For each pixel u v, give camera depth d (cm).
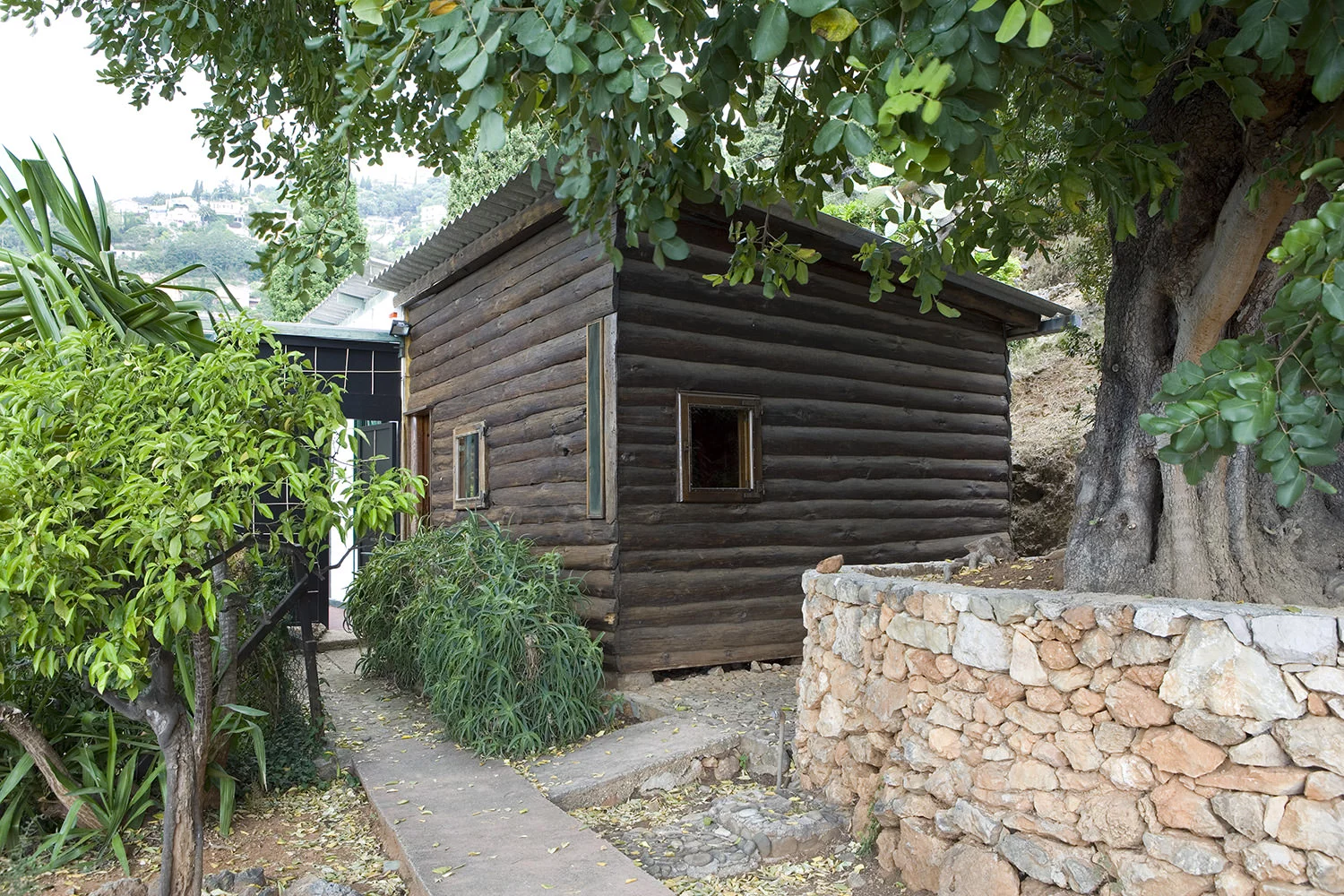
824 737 411
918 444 759
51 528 244
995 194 329
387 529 282
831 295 698
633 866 335
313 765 464
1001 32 158
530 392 677
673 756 452
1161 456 180
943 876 316
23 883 328
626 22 194
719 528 620
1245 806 243
